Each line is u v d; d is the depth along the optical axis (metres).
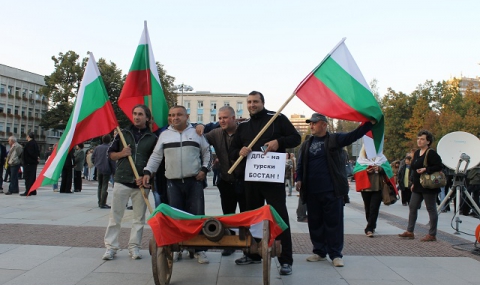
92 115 5.82
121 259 5.54
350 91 5.50
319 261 5.70
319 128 5.71
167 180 5.36
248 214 4.12
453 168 8.37
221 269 5.19
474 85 65.31
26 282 4.48
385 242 7.10
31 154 13.36
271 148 4.89
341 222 5.60
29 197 13.16
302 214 9.32
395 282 4.75
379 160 7.62
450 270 5.28
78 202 12.10
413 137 53.62
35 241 6.49
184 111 5.28
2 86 70.75
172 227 4.07
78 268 5.07
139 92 6.38
